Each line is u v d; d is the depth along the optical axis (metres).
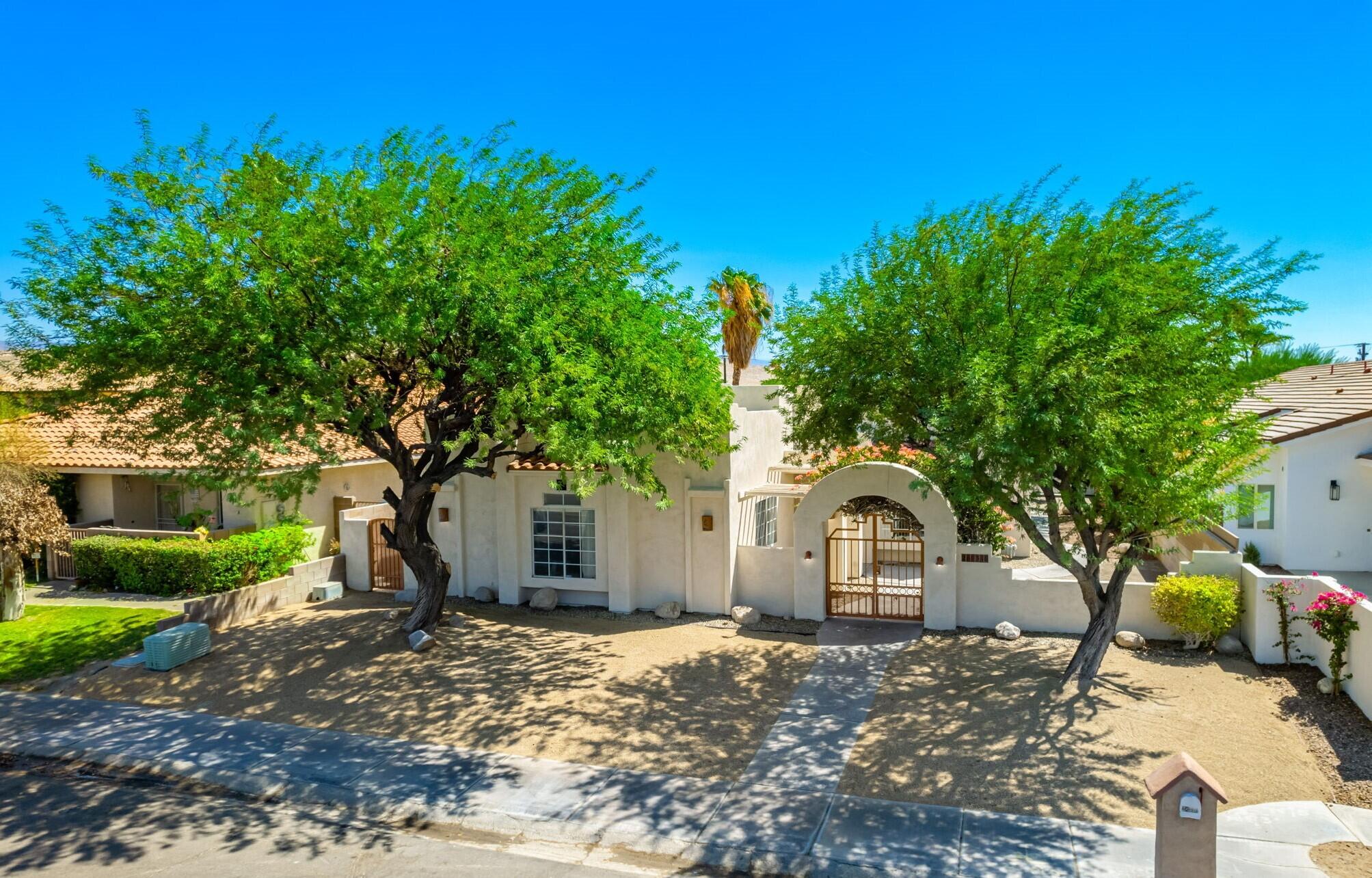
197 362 11.37
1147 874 7.73
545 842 8.80
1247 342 11.38
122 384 12.36
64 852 8.67
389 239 11.98
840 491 15.80
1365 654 10.77
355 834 9.00
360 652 14.56
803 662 13.89
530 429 13.06
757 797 9.48
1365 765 9.58
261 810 9.59
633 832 8.80
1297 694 11.65
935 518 15.20
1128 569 12.31
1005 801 9.18
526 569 17.72
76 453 20.84
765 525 19.52
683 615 16.80
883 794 9.46
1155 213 11.92
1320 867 7.73
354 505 22.70
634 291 14.11
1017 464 10.79
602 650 14.72
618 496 16.88
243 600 16.70
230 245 11.45
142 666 14.15
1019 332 11.55
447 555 18.41
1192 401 10.93
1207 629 13.29
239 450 11.90
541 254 13.15
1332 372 27.06
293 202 12.20
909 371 12.49
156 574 18.28
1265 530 20.41
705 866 8.28
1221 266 11.46
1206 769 9.64
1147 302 11.19
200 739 11.44
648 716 11.84
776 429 21.33
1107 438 10.09
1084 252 11.90
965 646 14.36
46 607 17.45
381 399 13.62
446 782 10.03
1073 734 10.63
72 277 11.58
